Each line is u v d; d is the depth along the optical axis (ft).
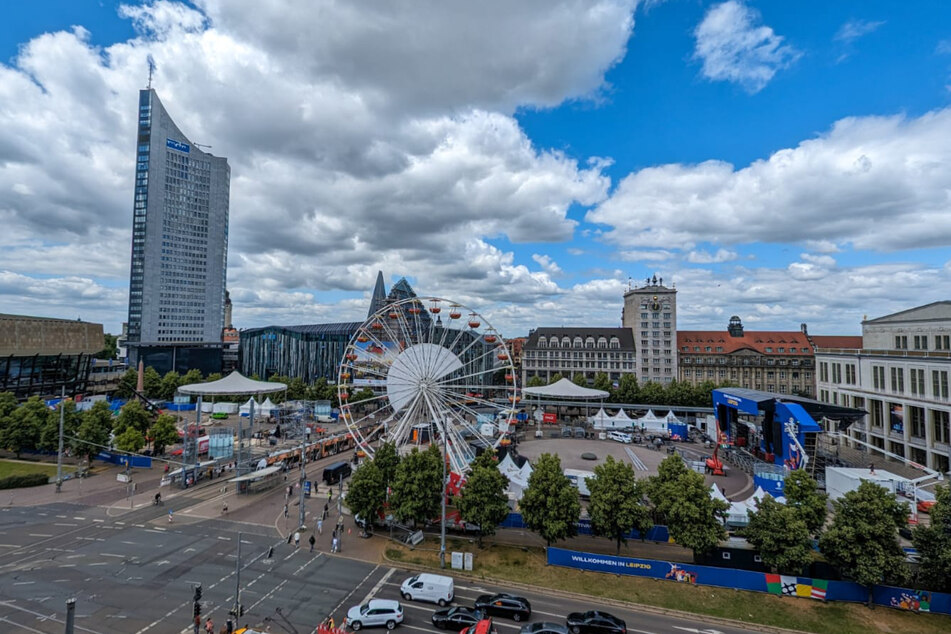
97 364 614.34
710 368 576.61
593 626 127.03
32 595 139.03
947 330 321.73
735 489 257.14
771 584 149.18
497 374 613.52
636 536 186.60
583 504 228.43
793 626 133.69
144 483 260.21
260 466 280.92
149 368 588.50
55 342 490.90
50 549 172.55
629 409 472.03
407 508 181.47
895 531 142.20
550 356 603.26
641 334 588.09
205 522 203.72
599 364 592.60
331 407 461.78
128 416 314.14
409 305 471.62
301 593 145.18
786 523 149.79
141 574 154.40
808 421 253.65
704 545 155.22
